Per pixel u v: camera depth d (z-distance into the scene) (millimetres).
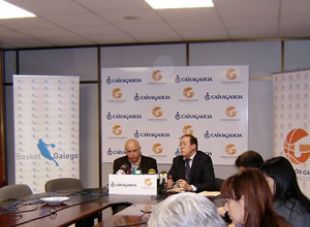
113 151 5910
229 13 4250
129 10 4125
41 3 3834
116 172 4277
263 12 4207
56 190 4211
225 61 5652
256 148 5590
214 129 5625
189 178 4219
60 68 6148
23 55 6230
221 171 5621
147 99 5809
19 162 5598
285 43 5500
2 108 6059
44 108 5656
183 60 5777
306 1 3799
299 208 2020
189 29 5027
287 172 2090
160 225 911
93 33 5238
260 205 1545
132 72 5852
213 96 5633
